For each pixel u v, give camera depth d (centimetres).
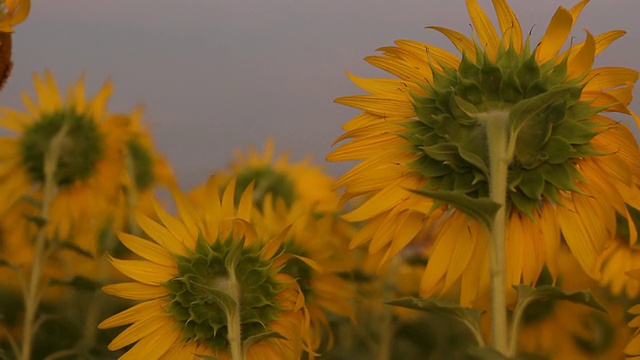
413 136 242
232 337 245
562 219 242
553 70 238
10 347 315
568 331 316
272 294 254
